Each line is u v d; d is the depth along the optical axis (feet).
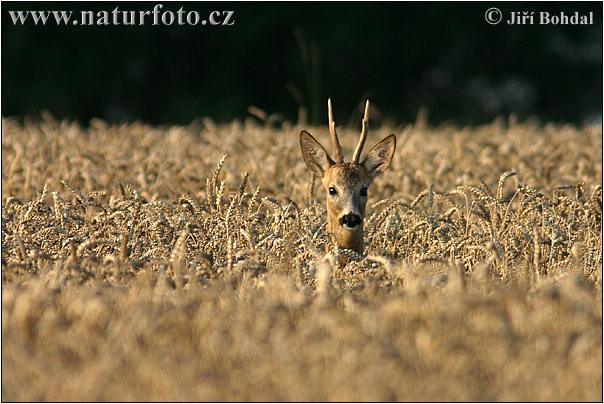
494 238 89.20
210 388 60.03
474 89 373.81
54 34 346.74
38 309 69.77
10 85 341.21
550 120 371.56
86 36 347.97
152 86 362.33
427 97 366.63
